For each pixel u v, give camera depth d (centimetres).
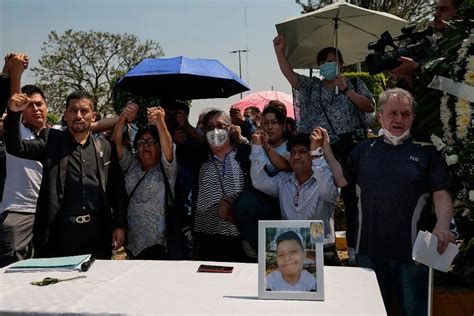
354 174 339
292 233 238
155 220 411
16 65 360
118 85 599
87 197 379
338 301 227
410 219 310
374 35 563
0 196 445
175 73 559
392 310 346
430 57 329
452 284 379
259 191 396
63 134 387
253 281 260
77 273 279
